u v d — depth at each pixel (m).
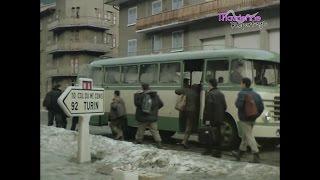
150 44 34.81
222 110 10.25
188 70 13.09
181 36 32.16
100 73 16.19
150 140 14.37
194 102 12.02
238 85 11.67
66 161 9.23
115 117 14.02
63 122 16.11
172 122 13.19
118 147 10.80
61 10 56.84
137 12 35.75
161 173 7.96
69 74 55.19
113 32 56.91
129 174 6.68
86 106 9.38
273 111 11.48
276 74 11.87
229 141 11.60
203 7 29.34
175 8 32.41
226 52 12.09
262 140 12.40
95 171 8.17
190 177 7.64
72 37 55.88
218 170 8.01
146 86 12.09
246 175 7.57
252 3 25.84
